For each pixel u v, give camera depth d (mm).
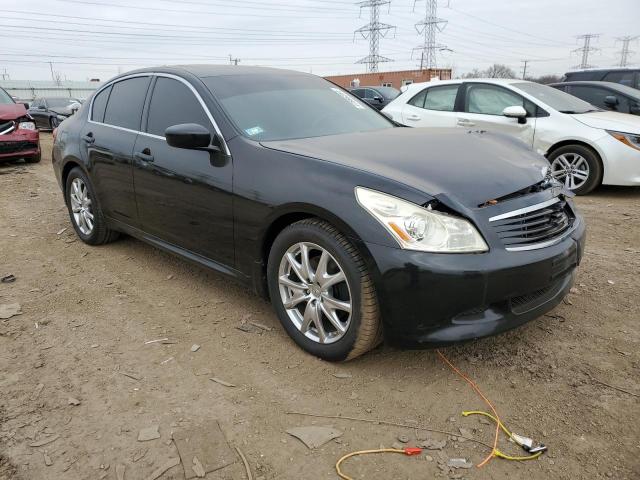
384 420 2422
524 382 2688
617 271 4121
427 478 2078
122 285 4008
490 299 2453
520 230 2596
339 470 2121
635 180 6438
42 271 4320
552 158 6934
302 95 3896
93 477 2109
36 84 53375
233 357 2965
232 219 3129
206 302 3680
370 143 3180
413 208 2434
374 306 2576
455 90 7664
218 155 3225
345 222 2531
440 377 2742
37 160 10461
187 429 2373
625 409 2459
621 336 3117
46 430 2381
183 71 3832
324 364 2867
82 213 4941
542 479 2064
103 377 2787
